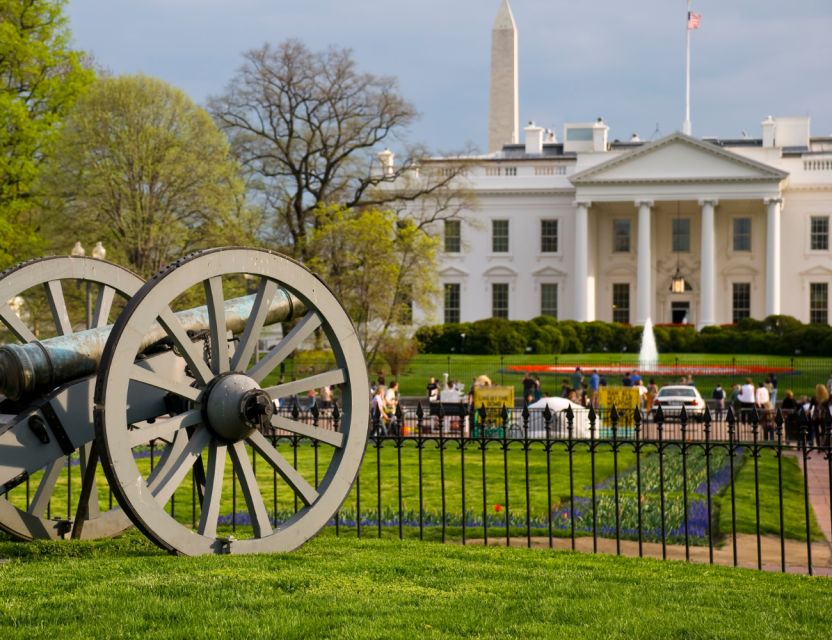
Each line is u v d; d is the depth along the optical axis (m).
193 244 57.97
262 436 11.32
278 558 11.02
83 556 11.45
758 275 104.56
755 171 98.12
